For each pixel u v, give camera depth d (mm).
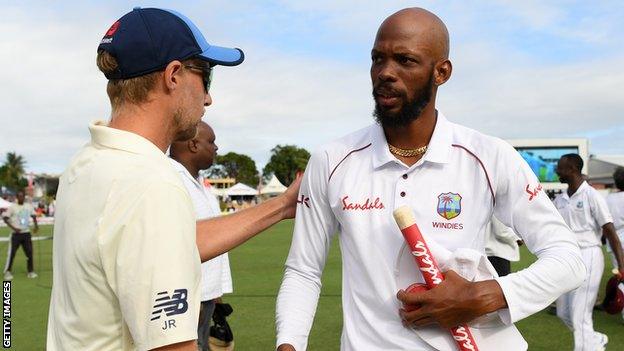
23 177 89188
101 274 1421
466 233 1998
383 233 2029
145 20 1567
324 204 2205
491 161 2006
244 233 2369
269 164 85938
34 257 15523
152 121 1582
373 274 2023
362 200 2070
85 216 1450
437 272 1900
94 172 1479
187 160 4531
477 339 1948
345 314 2102
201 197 4230
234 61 1727
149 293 1353
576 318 5246
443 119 2098
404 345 1951
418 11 2010
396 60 1969
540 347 5660
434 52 1989
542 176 27078
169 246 1374
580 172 5707
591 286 5258
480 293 1841
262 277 10500
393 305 1995
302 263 2248
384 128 2094
